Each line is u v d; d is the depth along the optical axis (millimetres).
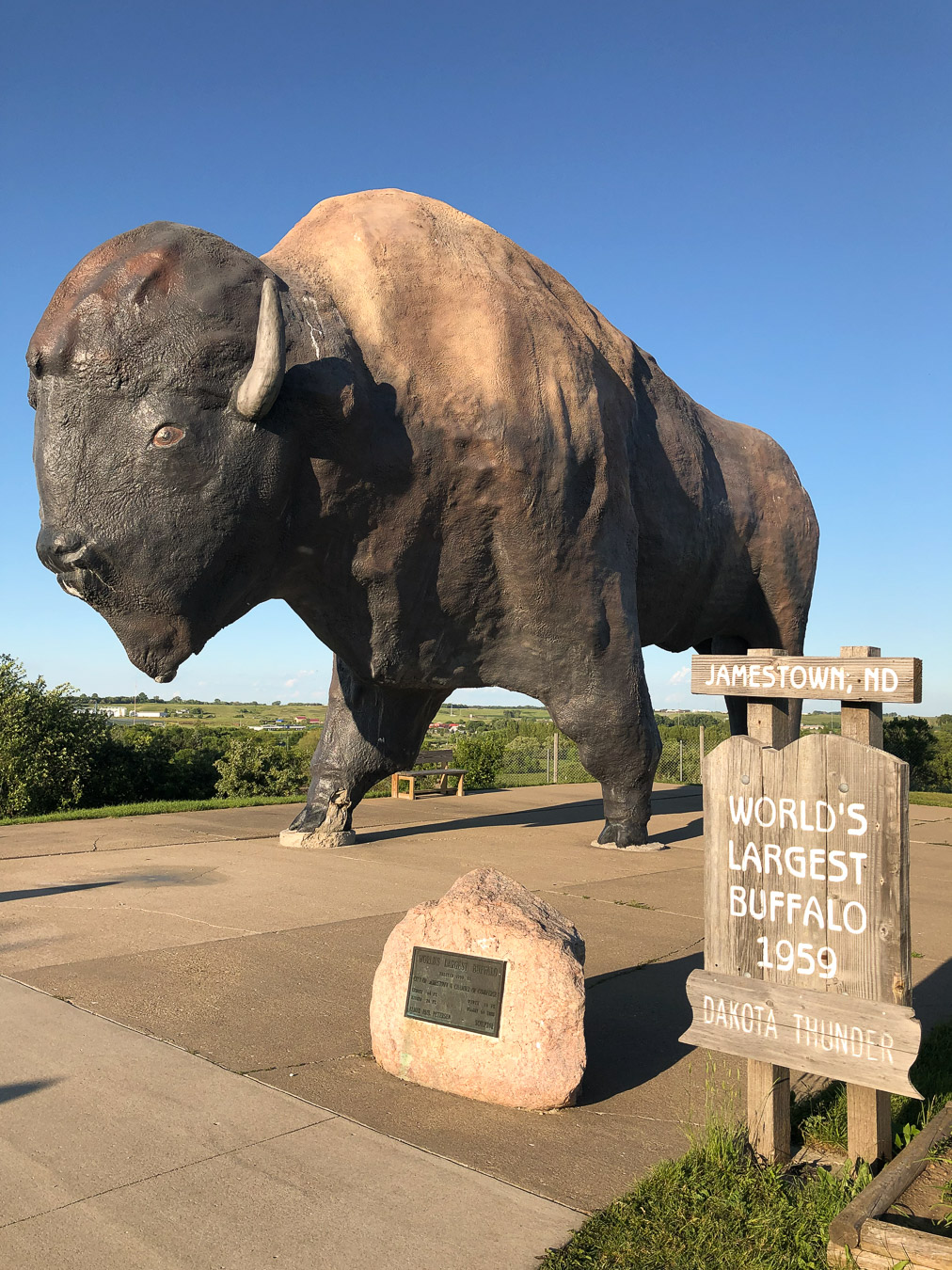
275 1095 3773
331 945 6035
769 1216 2873
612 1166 3275
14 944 6000
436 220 8477
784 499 12531
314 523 7477
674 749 22500
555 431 8164
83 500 6590
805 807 3201
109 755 17062
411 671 8562
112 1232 2793
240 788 17234
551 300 8812
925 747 20469
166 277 6719
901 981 3014
